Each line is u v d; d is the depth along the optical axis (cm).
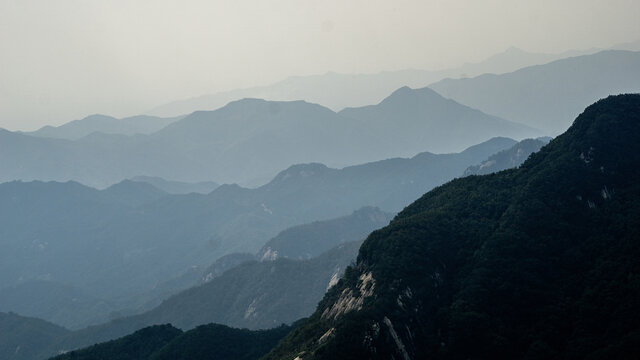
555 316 13262
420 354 13038
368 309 13438
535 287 14200
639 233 14538
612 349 11650
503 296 13938
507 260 14812
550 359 12288
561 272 14650
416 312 13912
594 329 12800
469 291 14212
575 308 13425
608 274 13975
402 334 13112
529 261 14788
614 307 13038
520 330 13175
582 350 12206
